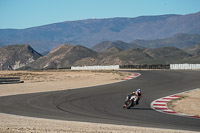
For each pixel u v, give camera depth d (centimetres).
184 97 4547
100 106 3709
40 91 5359
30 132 2050
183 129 2436
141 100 4294
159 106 3797
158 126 2552
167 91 5278
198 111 3456
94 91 5238
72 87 6034
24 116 2959
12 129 2141
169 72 10088
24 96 4600
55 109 3441
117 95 4725
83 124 2530
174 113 3322
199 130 2414
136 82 6812
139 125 2580
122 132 2145
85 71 14575
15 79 7419
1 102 3972
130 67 15425
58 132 2091
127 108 3562
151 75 8900
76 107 3609
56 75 11544
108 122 2706
